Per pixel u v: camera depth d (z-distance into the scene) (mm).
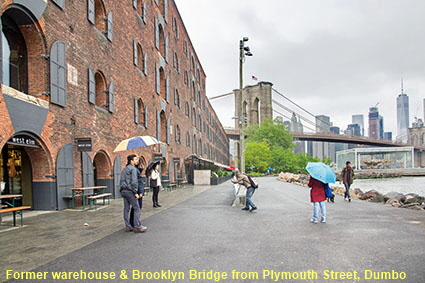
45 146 10602
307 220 8734
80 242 6332
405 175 94938
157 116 23719
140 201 8023
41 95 10625
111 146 15648
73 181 11914
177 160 28172
